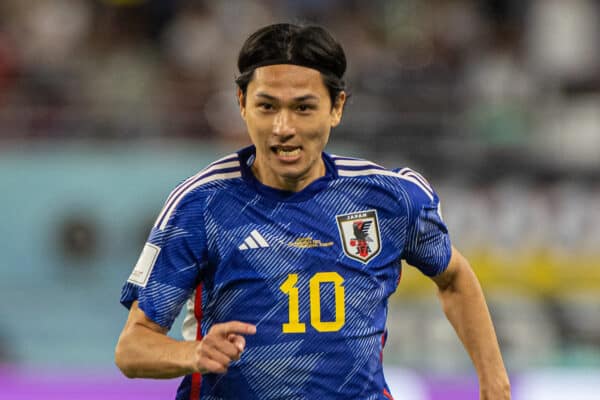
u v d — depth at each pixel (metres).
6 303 30.33
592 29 38.56
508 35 36.78
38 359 29.52
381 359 11.60
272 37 10.67
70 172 31.22
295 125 10.61
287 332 10.98
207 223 11.03
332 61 10.74
